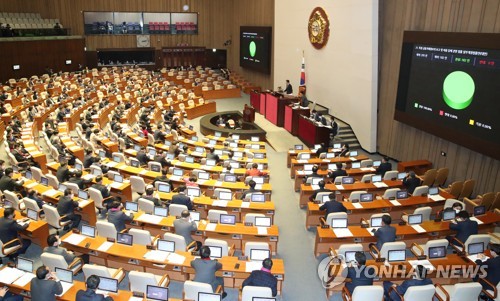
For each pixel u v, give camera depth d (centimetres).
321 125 2073
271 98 2644
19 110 2409
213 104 3022
